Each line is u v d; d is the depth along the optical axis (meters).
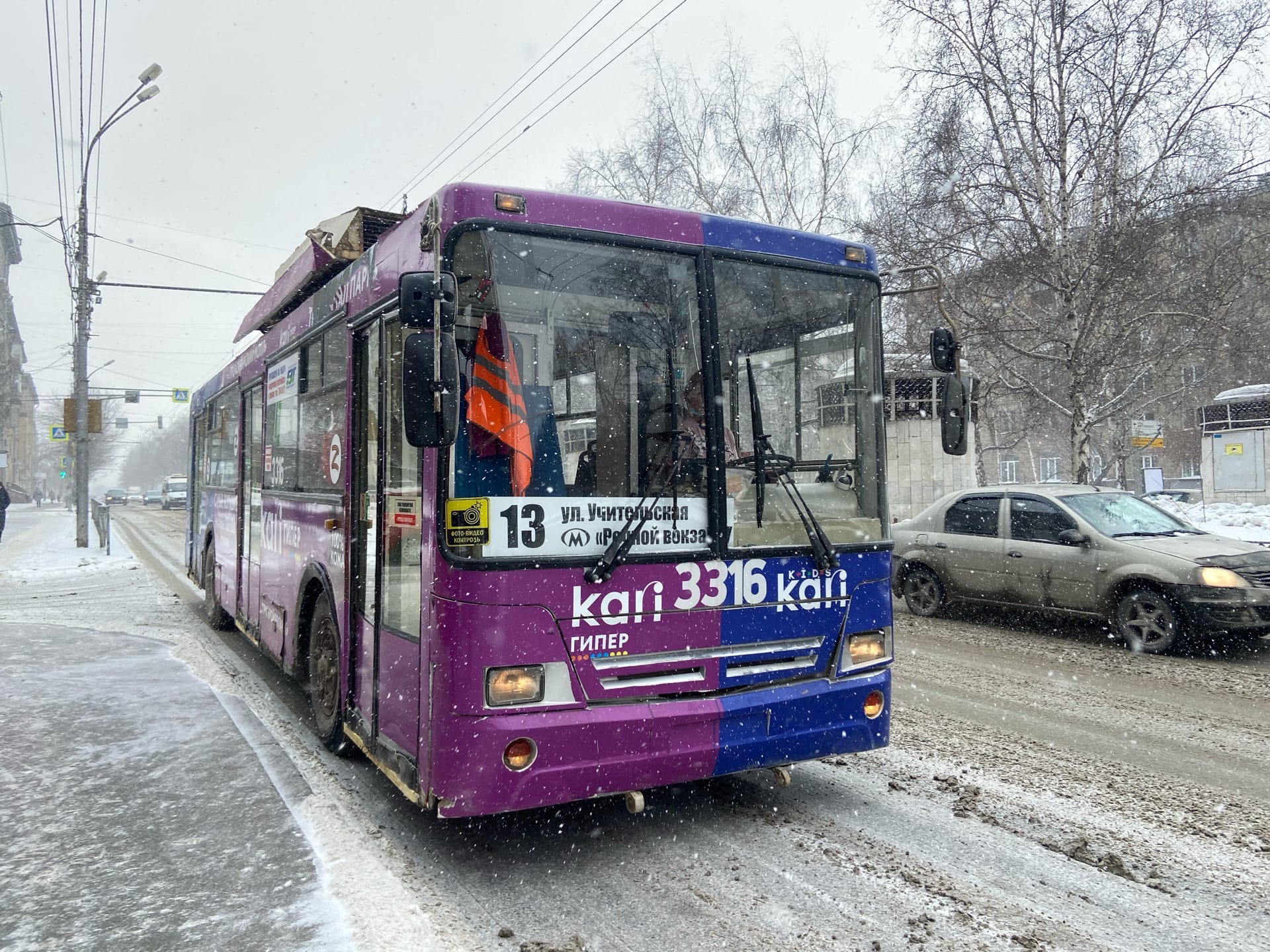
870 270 4.81
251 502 8.18
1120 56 16.97
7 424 65.12
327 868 3.79
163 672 7.70
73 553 20.45
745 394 4.27
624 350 4.02
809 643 4.30
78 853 3.96
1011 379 21.30
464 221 3.80
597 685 3.75
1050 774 5.16
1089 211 18.05
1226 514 21.78
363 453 5.00
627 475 3.91
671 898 3.63
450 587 3.63
